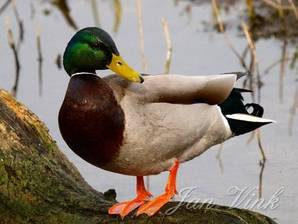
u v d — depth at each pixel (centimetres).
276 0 1770
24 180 994
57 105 1425
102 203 1002
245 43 1677
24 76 1553
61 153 1092
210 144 995
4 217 977
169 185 980
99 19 1775
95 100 930
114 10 1817
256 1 1827
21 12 1817
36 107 1420
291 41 1681
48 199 990
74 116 935
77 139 941
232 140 1311
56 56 1623
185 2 1855
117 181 1179
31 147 1032
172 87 952
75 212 977
